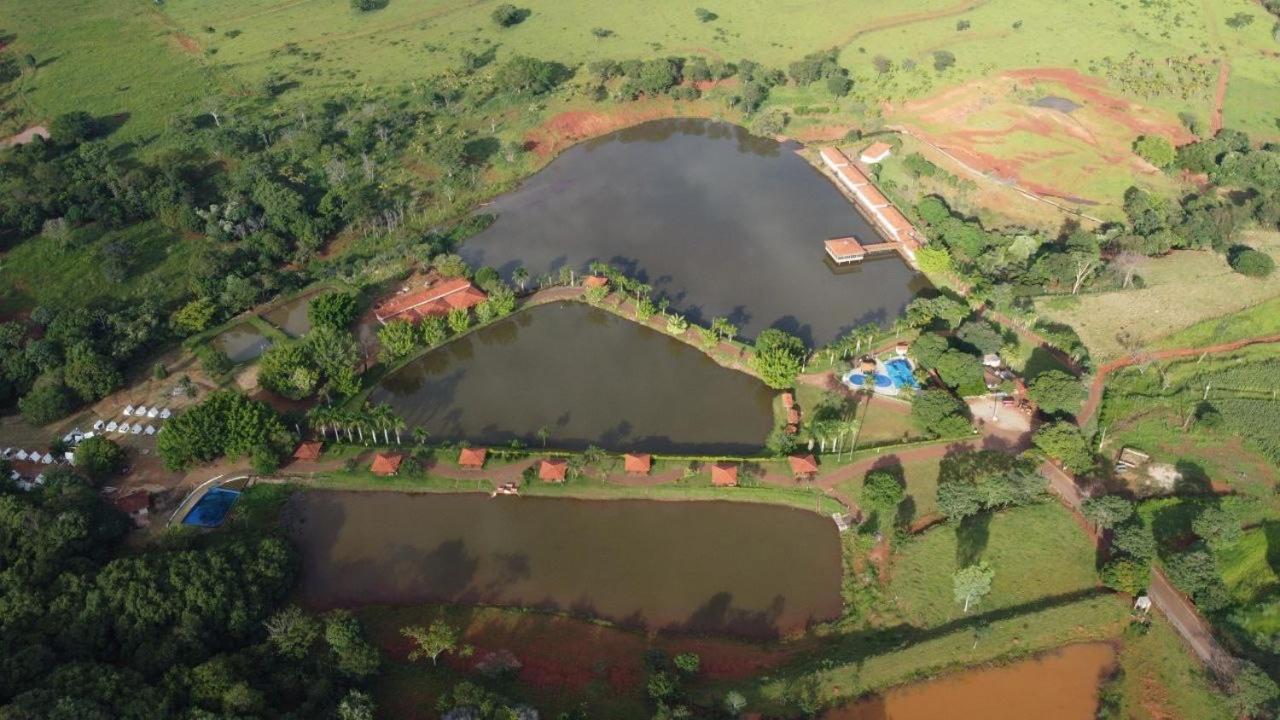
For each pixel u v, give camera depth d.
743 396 156.62
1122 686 105.50
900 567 121.44
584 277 187.50
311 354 155.38
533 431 149.25
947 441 142.38
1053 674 107.31
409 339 161.25
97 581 107.06
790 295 184.00
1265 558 120.62
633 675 108.12
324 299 166.38
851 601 117.94
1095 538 124.62
